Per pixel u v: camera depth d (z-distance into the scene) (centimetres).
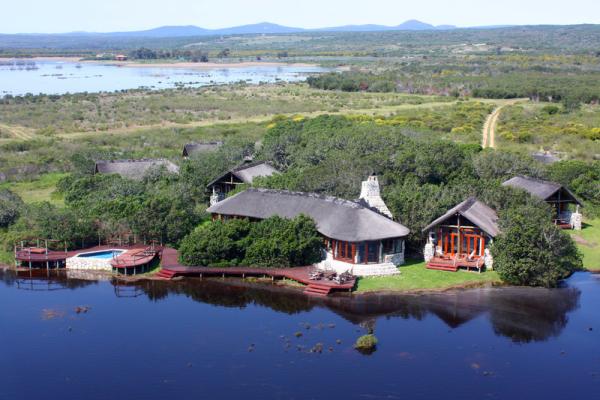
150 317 5172
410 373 4256
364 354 4512
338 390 4047
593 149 12012
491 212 6400
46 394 4053
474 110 16712
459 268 6084
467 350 4578
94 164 9894
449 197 6875
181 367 4359
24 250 6438
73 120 16350
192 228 7000
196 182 8462
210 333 4866
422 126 13888
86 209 7225
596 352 4572
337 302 5400
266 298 5525
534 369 4331
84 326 5019
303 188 7225
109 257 6406
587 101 18375
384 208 6238
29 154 11956
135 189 7875
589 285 5825
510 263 5700
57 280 6034
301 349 4588
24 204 7581
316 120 13200
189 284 5872
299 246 5966
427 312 5194
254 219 6562
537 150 11950
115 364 4416
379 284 5712
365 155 8681
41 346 4684
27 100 19625
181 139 13562
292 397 3975
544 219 5988
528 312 5206
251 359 4453
